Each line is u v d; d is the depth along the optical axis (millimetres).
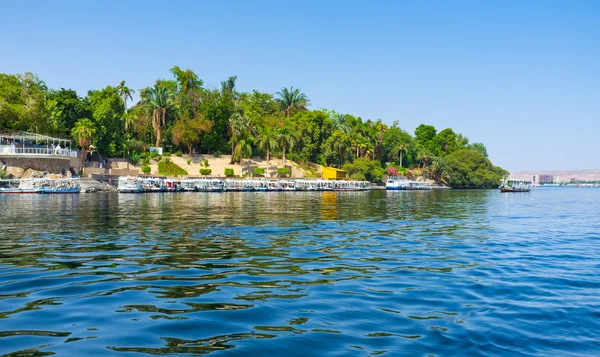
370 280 12188
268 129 109875
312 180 97875
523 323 8711
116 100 89375
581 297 10648
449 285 11719
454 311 9414
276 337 7723
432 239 21078
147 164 92000
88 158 87750
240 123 102438
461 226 27500
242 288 11062
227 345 7312
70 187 67500
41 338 7512
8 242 18422
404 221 30266
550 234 24078
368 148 125812
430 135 175750
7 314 8789
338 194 82438
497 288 11461
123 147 92250
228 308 9352
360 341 7621
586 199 80500
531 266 14547
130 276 12266
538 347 7523
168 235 21000
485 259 15773
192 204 45594
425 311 9383
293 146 109750
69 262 14203
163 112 101750
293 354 7020
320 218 31297
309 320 8664
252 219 29641
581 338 7949
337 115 136875
